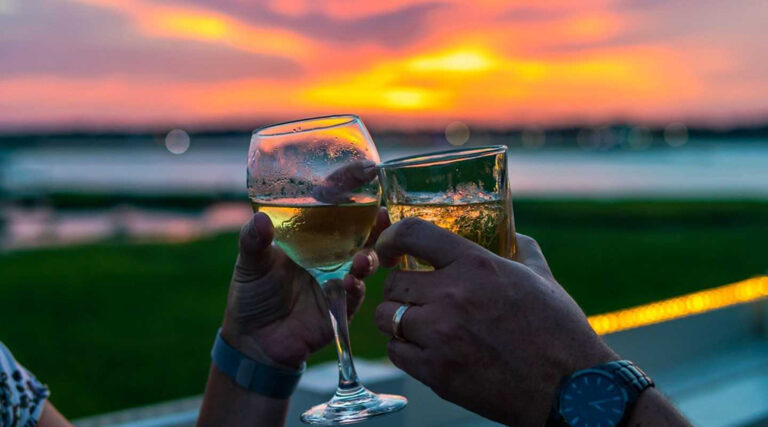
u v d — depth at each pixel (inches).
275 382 57.3
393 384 91.9
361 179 47.2
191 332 339.3
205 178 1978.3
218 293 446.6
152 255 645.3
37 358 292.5
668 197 1298.0
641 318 138.9
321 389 80.8
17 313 396.8
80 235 880.9
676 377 131.9
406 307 40.5
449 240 39.5
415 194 42.1
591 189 1577.3
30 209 1291.8
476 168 41.9
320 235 47.4
